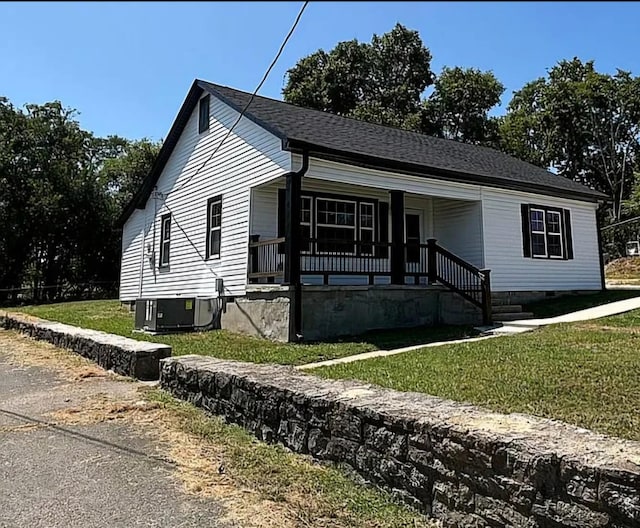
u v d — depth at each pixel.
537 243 14.52
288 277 9.76
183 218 14.44
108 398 5.93
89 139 34.00
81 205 27.62
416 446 3.07
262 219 11.65
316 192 12.47
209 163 13.30
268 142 10.85
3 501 3.29
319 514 3.06
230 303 11.72
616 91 38.88
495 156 17.66
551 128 39.41
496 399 4.83
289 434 4.12
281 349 8.72
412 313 11.31
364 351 8.43
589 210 16.03
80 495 3.37
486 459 2.66
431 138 17.17
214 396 5.17
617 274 24.62
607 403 4.59
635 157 39.09
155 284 15.75
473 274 12.79
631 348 6.82
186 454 4.09
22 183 26.38
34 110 28.53
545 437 2.63
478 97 37.12
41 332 10.84
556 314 11.90
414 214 14.36
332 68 36.59
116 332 11.35
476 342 8.23
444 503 2.88
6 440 4.48
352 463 3.52
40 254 27.75
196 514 3.09
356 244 10.81
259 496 3.32
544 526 2.39
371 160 10.85
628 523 2.11
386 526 2.90
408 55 38.22
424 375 5.95
